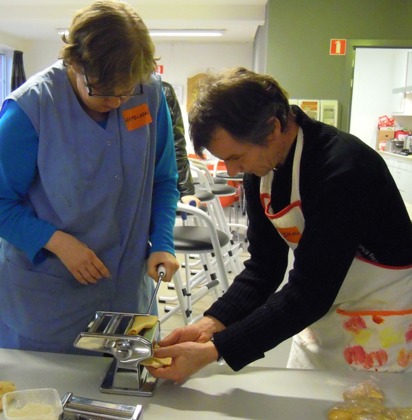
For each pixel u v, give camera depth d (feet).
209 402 3.07
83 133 3.80
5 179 3.71
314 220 3.11
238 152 3.11
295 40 13.92
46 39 23.98
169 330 9.78
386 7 13.60
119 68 3.19
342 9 13.70
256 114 2.95
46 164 3.72
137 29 3.30
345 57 13.91
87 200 3.89
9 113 3.63
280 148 3.33
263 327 3.16
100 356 3.68
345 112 14.12
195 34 20.71
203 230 7.51
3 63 23.67
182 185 7.90
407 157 18.35
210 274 8.95
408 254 3.61
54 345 4.19
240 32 20.52
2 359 3.54
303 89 14.10
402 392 3.26
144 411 2.95
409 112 20.72
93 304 4.20
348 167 3.06
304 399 3.12
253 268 4.09
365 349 3.69
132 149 4.00
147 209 4.30
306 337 4.28
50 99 3.68
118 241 4.16
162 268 4.13
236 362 3.18
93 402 2.82
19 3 17.88
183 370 3.16
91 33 3.18
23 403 2.81
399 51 21.72
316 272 3.06
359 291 3.71
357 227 3.07
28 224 3.81
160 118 4.36
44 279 4.02
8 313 4.21
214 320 3.78
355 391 3.15
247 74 3.06
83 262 3.80
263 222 4.01
